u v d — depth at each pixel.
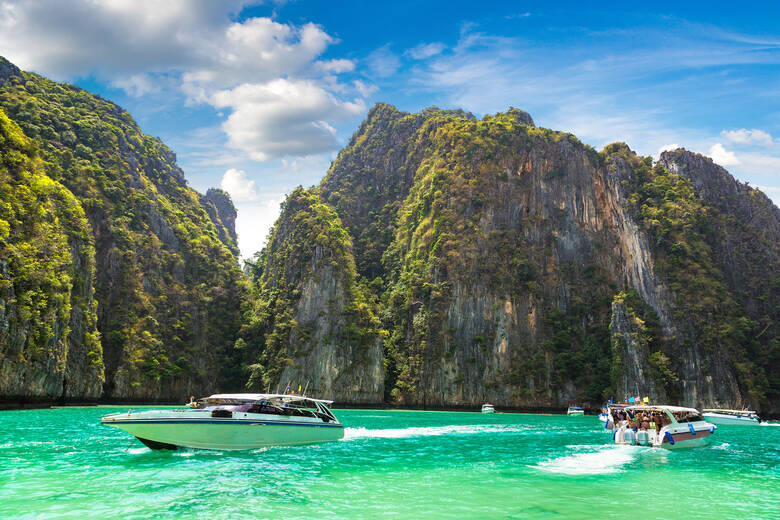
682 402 113.69
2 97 120.38
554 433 49.28
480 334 124.31
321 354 120.69
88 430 39.16
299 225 142.62
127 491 18.50
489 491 20.27
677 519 16.81
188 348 118.06
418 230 144.00
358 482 21.27
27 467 22.81
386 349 125.56
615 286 135.00
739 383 113.38
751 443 44.72
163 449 27.42
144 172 148.88
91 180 117.69
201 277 134.62
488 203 140.00
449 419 72.94
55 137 120.81
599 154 154.50
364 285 143.00
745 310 130.38
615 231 142.38
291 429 31.42
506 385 118.31
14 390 67.19
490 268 131.12
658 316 125.00
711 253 138.12
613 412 40.59
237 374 124.44
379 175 187.00
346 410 99.94
